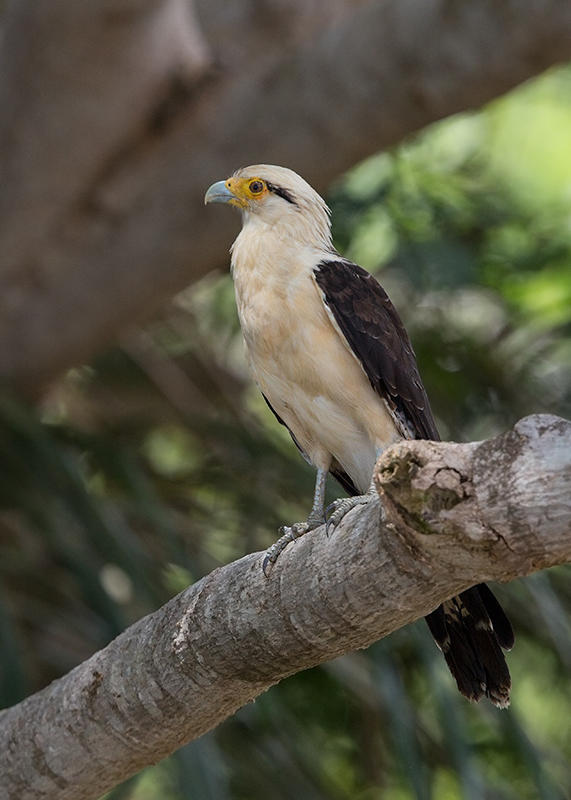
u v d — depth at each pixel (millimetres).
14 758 7422
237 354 16328
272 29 12547
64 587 12656
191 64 12078
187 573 11945
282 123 12344
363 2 12984
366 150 12375
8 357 13758
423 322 14547
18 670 10336
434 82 11672
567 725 14734
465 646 7355
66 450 12648
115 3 10648
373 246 14734
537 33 11109
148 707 6957
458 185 15164
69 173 12367
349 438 8914
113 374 15359
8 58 11414
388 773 13695
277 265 8852
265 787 12031
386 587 5871
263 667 6598
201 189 12617
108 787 7453
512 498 5145
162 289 13297
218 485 13852
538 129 16469
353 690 12148
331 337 8664
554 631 11406
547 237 14867
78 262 13180
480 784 10328
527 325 14703
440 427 14430
